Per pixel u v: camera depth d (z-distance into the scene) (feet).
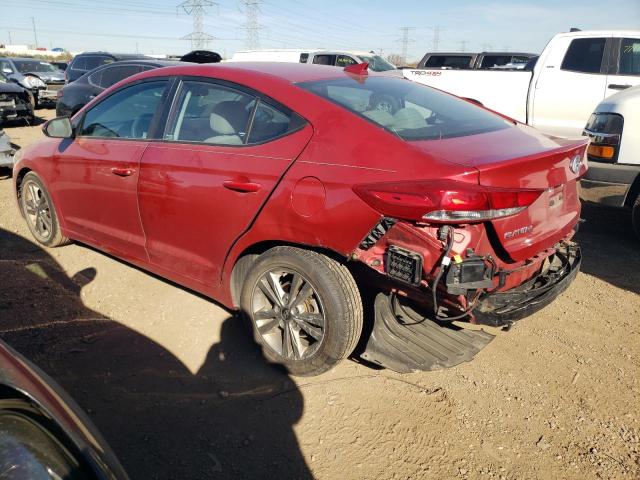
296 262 9.41
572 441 8.71
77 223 14.01
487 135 9.81
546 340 11.70
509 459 8.32
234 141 10.34
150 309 12.32
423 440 8.64
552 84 25.46
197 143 10.87
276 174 9.41
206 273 11.10
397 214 8.00
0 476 4.72
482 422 9.08
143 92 12.39
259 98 10.21
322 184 8.84
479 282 8.05
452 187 7.73
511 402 9.60
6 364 5.49
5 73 64.08
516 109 27.09
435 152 8.46
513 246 8.49
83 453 5.26
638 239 17.31
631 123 16.48
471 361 10.82
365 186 8.36
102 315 12.06
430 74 30.40
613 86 24.04
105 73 33.88
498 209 7.85
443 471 8.05
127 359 10.47
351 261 9.21
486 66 43.96
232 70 10.96
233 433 8.69
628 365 10.80
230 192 10.02
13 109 43.80
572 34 25.12
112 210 12.70
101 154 12.69
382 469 8.06
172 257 11.64
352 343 9.29
